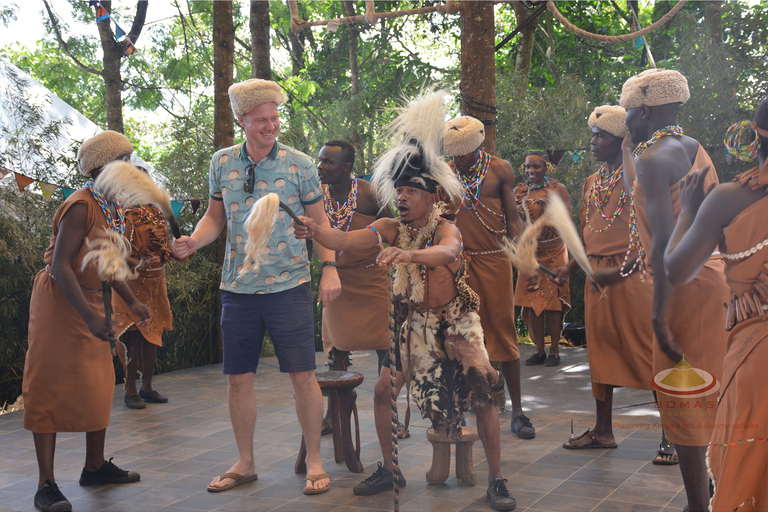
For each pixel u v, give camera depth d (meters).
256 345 3.88
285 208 3.12
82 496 3.73
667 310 2.93
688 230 2.22
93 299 3.66
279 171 3.81
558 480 3.70
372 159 11.41
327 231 3.23
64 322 3.58
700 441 2.82
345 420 4.00
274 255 3.77
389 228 3.37
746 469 2.04
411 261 2.98
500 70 11.85
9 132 6.45
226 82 8.45
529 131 9.02
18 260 6.48
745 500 2.03
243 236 3.80
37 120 6.60
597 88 15.51
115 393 6.52
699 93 7.16
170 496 3.70
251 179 3.77
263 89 3.70
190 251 3.84
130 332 5.84
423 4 16.19
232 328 3.83
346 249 3.28
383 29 16.58
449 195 3.38
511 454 4.20
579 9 15.91
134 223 5.52
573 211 8.84
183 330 7.89
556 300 7.24
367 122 13.44
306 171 3.87
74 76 14.15
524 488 3.59
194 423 5.30
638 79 3.03
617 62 16.25
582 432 4.64
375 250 4.66
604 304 4.11
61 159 6.60
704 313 2.89
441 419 3.50
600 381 4.14
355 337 4.70
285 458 4.33
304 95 15.12
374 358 8.13
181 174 8.44
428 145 3.30
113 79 9.98
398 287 3.49
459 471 3.70
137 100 12.26
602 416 4.27
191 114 10.43
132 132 14.82
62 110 7.00
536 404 5.57
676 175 2.84
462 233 4.68
